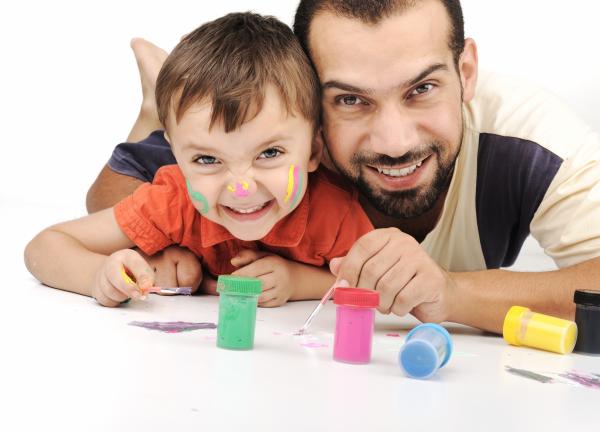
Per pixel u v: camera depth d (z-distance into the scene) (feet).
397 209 6.17
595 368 4.76
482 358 4.76
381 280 5.18
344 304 4.41
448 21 5.82
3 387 3.56
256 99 5.51
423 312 5.39
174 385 3.72
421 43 5.60
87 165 15.01
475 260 6.83
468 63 6.30
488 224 6.57
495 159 6.33
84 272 6.14
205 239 6.36
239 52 5.67
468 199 6.48
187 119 5.56
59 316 5.22
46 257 6.36
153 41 14.48
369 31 5.57
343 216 6.58
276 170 5.72
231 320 4.55
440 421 3.47
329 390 3.82
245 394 3.65
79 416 3.25
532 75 12.81
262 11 13.53
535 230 6.35
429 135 5.84
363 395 3.77
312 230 6.57
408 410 3.59
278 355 4.49
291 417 3.37
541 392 4.09
